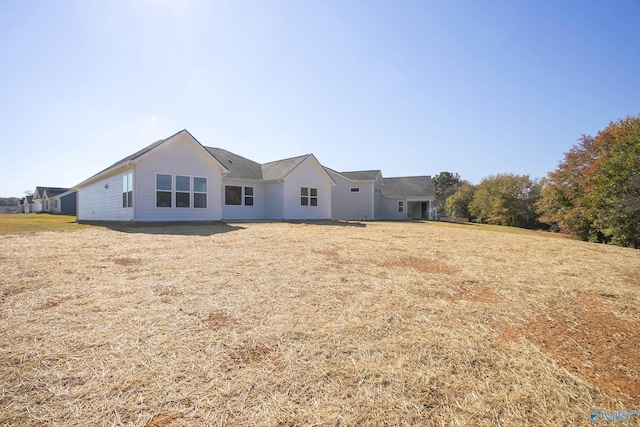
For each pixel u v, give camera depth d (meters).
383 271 5.69
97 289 4.18
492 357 2.68
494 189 36.81
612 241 16.27
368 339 2.94
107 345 2.68
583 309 3.99
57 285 4.31
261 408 1.96
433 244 9.72
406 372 2.40
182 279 4.71
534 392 2.21
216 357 2.53
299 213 19.73
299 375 2.32
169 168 13.88
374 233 12.51
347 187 29.22
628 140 16.58
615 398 2.17
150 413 1.89
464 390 2.21
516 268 6.41
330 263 6.15
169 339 2.81
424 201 34.31
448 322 3.42
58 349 2.59
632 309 4.05
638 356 2.79
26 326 3.01
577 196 22.09
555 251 9.41
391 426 1.84
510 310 3.86
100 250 6.99
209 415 1.88
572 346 2.95
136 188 13.02
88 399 2.00
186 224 13.72
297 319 3.35
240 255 6.64
